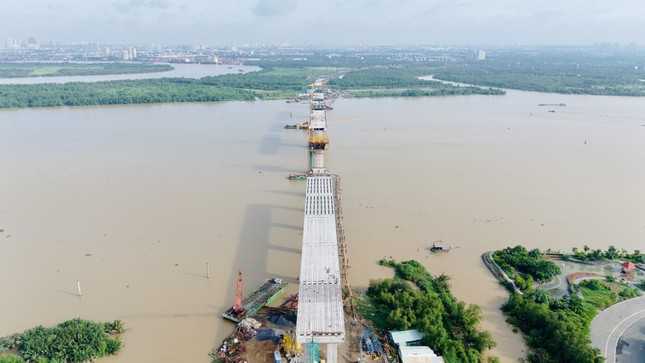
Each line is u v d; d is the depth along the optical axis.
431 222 141.50
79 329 87.06
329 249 100.69
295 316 94.62
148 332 90.94
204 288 105.38
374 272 113.19
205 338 89.38
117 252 121.25
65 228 134.75
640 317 95.12
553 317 89.56
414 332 89.75
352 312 96.19
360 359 82.12
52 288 105.19
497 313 98.19
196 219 141.50
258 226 137.00
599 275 112.88
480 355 84.25
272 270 113.25
